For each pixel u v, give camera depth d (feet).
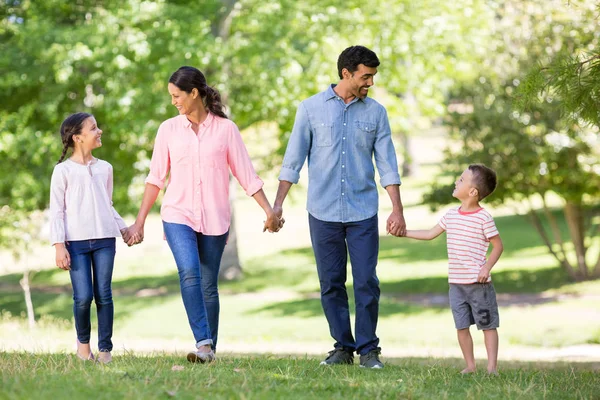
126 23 76.33
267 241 126.72
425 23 81.61
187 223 23.26
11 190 74.74
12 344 38.81
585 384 22.08
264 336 66.44
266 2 82.89
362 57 24.04
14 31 76.23
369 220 24.44
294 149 24.89
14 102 83.10
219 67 80.64
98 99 79.71
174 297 91.09
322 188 24.54
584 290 79.87
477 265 23.73
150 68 75.97
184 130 23.53
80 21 81.51
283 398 17.35
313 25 83.05
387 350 51.93
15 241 72.23
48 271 115.24
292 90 81.76
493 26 76.79
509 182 77.20
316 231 24.61
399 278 95.50
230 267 100.58
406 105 88.02
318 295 88.94
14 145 76.33
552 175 75.87
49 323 67.05
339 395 17.99
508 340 60.44
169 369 20.77
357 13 83.35
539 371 25.58
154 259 119.03
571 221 84.99
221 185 23.71
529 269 91.91
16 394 16.38
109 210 23.84
